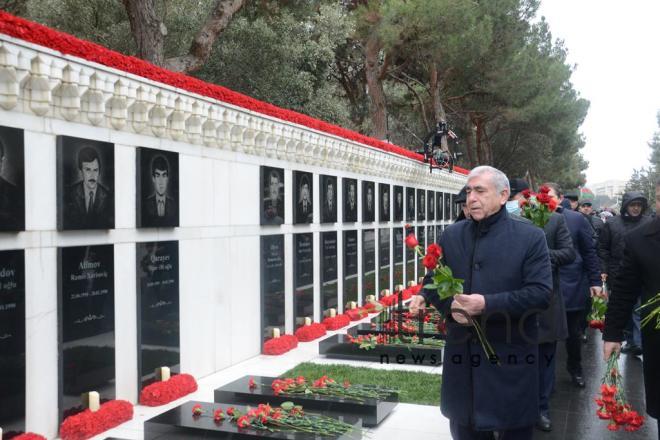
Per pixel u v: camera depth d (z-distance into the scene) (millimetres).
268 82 18281
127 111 6277
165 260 6836
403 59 25328
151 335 6586
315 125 10336
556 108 30781
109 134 6086
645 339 3713
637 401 6758
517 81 25422
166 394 6375
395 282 14930
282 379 6379
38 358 5184
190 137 7316
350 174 12250
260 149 8867
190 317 7324
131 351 6336
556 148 40438
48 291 5301
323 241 10828
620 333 3920
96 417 5461
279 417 4957
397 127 34062
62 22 17141
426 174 17359
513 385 3396
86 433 5273
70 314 5465
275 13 16781
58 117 5465
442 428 5504
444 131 17953
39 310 5203
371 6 21000
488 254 3537
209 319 7703
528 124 32719
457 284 3264
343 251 11789
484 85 26266
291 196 9789
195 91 7184
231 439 4801
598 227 12414
